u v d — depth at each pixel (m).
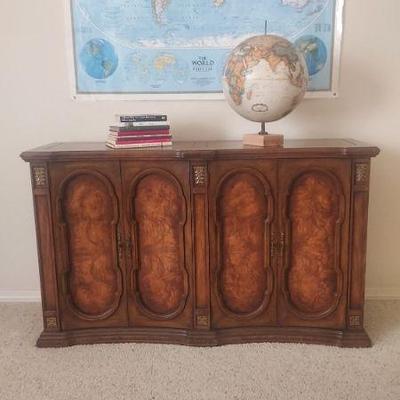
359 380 1.69
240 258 1.92
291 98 1.84
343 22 2.16
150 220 1.90
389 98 2.22
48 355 1.89
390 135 2.26
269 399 1.59
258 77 1.80
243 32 2.17
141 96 2.24
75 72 2.22
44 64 2.22
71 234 1.92
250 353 1.88
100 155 1.83
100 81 2.23
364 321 2.12
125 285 1.95
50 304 1.95
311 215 1.88
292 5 2.14
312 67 2.20
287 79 1.81
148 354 1.88
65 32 2.18
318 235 1.89
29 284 2.43
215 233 1.89
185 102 2.25
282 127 2.27
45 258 1.91
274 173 1.84
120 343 1.97
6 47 2.21
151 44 2.19
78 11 2.16
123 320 1.98
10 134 2.29
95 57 2.21
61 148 1.94
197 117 2.26
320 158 1.82
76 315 1.97
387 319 2.15
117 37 2.19
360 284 1.90
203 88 2.23
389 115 2.24
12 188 2.34
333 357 1.84
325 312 1.94
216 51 2.20
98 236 1.92
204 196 1.85
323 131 2.26
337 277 1.91
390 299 2.38
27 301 2.43
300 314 1.95
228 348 1.91
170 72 2.22
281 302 1.95
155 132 1.96
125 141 1.92
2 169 2.32
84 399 1.61
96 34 2.19
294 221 1.89
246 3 2.15
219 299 1.94
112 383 1.69
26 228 2.38
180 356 1.86
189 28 2.17
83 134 2.29
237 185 1.86
